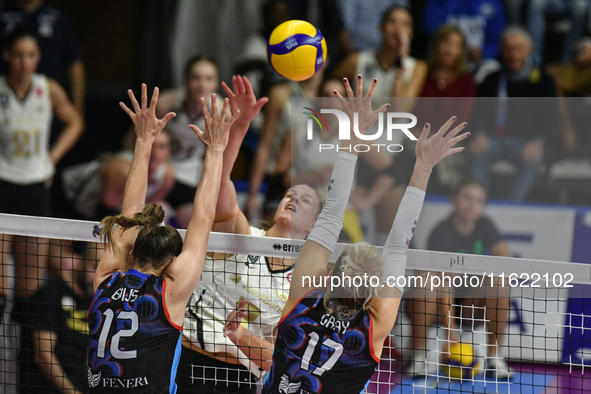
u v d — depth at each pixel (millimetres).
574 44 14977
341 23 14867
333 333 5422
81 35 15680
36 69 12977
